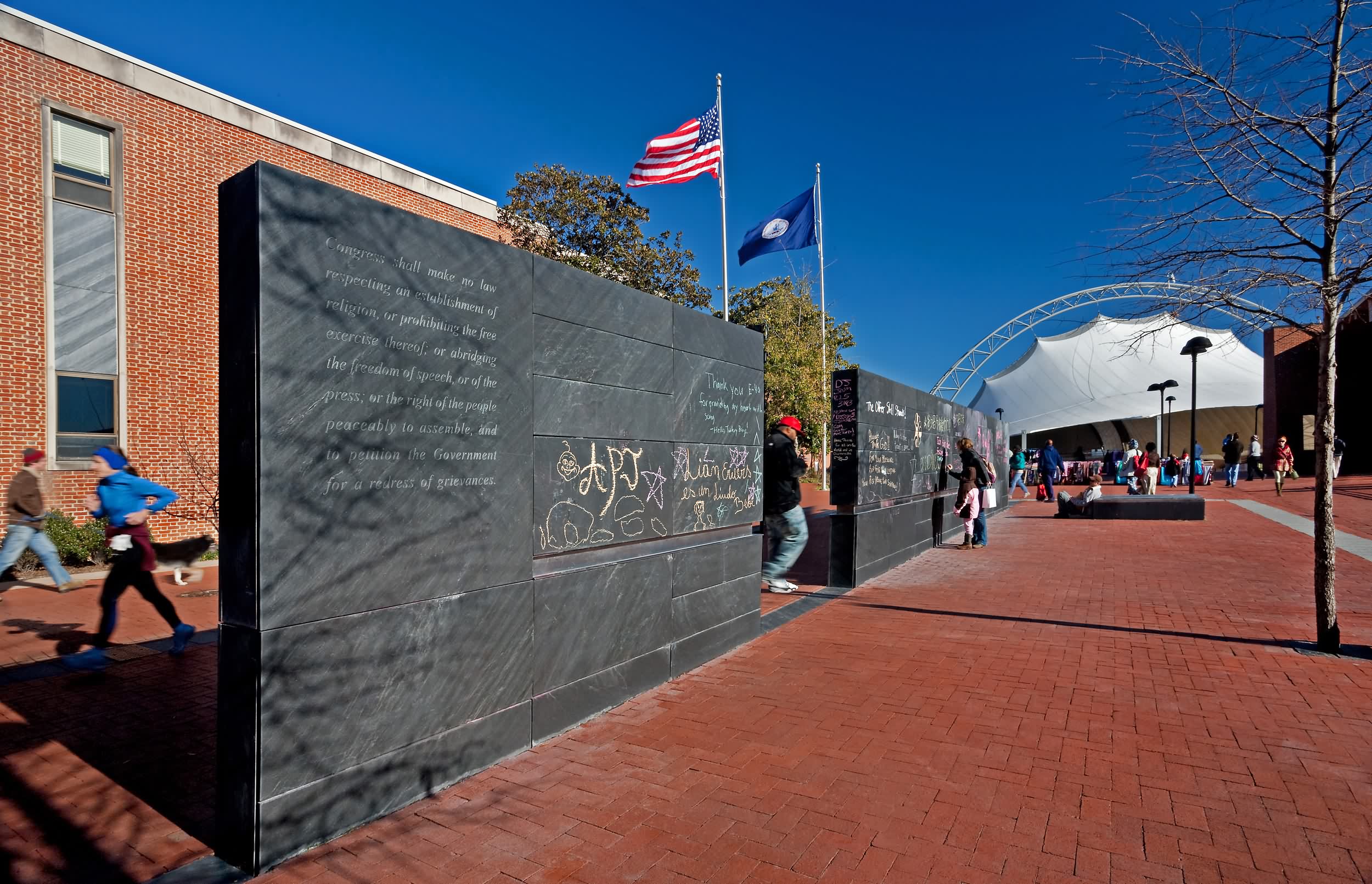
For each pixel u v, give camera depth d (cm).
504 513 400
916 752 403
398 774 342
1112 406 4597
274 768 291
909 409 1143
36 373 1072
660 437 542
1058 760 389
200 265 1265
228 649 302
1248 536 1317
